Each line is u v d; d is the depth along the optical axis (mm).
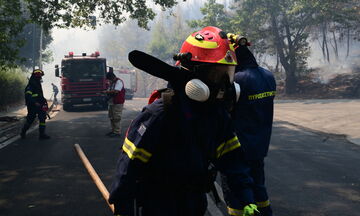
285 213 4473
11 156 7918
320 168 6691
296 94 35125
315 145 9078
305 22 34438
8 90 22109
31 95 10102
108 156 7859
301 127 12539
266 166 6879
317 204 4781
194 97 1830
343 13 33281
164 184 1921
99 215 4414
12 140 10102
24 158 7699
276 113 18391
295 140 9812
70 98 20578
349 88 33750
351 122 14164
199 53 1889
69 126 13367
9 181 5926
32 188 5539
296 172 6414
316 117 16266
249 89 3131
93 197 5094
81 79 20641
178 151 1891
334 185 5613
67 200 4977
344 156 7773
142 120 1886
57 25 17281
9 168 6816
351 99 30047
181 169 1908
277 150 8422
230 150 2088
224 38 1937
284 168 6715
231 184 2145
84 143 9539
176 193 1936
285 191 5340
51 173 6426
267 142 3268
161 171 1915
